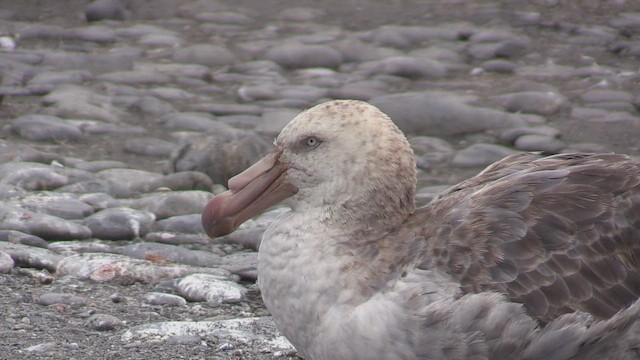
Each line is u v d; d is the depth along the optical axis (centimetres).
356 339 819
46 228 1238
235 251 1249
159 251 1198
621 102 1741
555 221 841
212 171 1446
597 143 1593
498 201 852
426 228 856
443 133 1634
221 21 2148
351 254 847
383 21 2152
